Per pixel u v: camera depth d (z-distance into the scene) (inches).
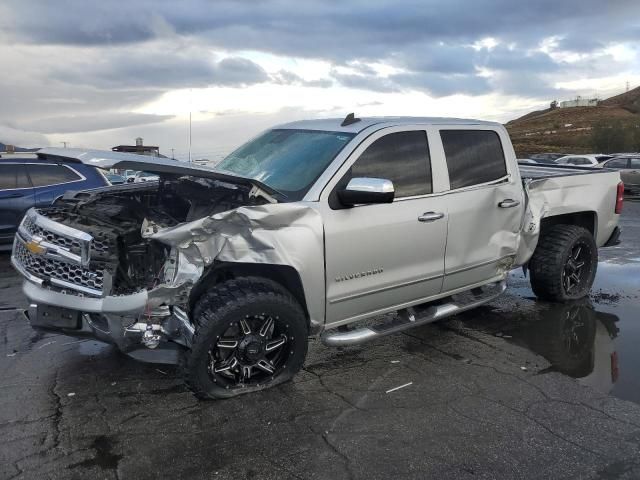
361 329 169.0
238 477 118.3
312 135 183.6
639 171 825.5
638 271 307.0
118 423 140.3
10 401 151.9
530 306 238.5
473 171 194.2
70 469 120.6
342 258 157.4
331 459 124.7
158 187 195.3
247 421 141.3
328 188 157.2
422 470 120.5
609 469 120.3
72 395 155.7
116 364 177.6
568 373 170.2
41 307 152.2
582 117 5196.9
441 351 189.2
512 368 174.4
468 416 143.7
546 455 125.8
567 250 228.4
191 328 142.9
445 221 180.7
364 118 186.2
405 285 174.6
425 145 181.8
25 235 157.0
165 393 157.1
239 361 150.9
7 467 121.1
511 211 204.5
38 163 350.6
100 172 368.5
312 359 182.4
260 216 142.2
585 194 237.6
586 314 227.5
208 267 143.6
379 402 151.8
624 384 162.1
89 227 149.3
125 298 139.3
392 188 150.6
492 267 202.7
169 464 122.9
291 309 151.4
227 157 204.2
